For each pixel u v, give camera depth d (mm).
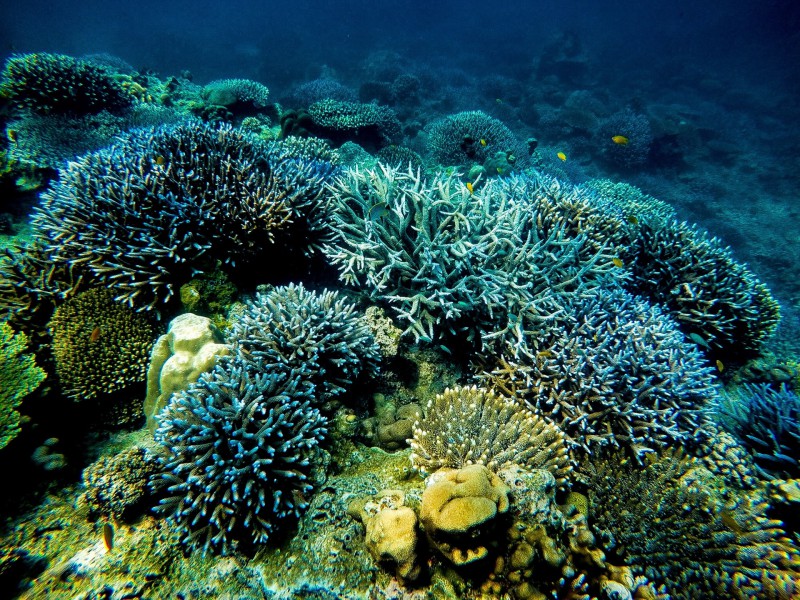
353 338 1033
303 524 839
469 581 745
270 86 7445
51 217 1217
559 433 955
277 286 1316
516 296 1139
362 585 752
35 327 1120
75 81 2391
